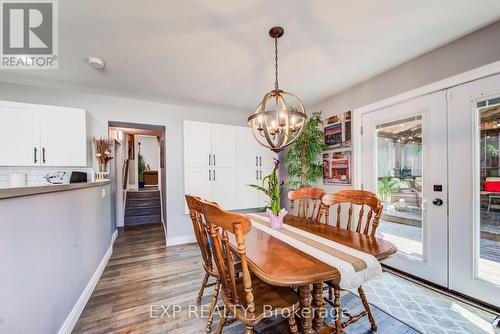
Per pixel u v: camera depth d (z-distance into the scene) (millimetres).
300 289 1248
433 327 1548
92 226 2154
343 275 1018
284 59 2225
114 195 3932
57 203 1395
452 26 1748
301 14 1586
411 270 2305
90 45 1933
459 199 1939
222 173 3629
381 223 2637
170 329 1552
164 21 1638
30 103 2617
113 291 2057
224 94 3158
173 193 3518
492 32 1729
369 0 1461
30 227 1104
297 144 3369
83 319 1651
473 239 1848
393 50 2094
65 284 1485
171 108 3562
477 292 1821
